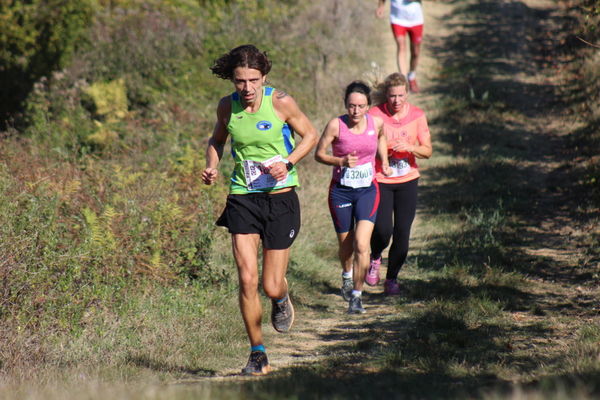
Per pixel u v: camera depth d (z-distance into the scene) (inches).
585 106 2116.1
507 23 3043.8
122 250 1030.4
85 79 1987.0
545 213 1488.7
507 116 2135.8
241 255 714.2
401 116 1041.5
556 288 1058.7
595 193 1525.6
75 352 810.8
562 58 2593.5
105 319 909.8
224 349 858.1
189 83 2153.1
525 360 724.0
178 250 1104.2
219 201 1316.4
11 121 1683.1
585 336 771.4
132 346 843.4
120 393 546.3
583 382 532.4
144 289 1004.6
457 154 1904.5
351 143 979.3
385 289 1115.3
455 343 816.3
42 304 880.3
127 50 2158.0
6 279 860.6
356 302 1024.2
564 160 1797.5
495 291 1040.8
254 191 713.6
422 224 1488.7
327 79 2313.0
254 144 708.7
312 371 700.7
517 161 1825.8
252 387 585.0
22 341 802.2
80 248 970.1
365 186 997.8
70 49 2014.0
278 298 749.3
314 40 2659.9
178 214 1146.0
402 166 1057.5
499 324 891.4
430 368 700.7
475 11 3216.0
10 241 893.2
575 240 1296.8
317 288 1165.1
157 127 1798.7
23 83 1841.8
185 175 1358.3
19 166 1282.0
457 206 1568.7
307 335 932.0
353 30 2859.3
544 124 2080.5
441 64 2642.7
